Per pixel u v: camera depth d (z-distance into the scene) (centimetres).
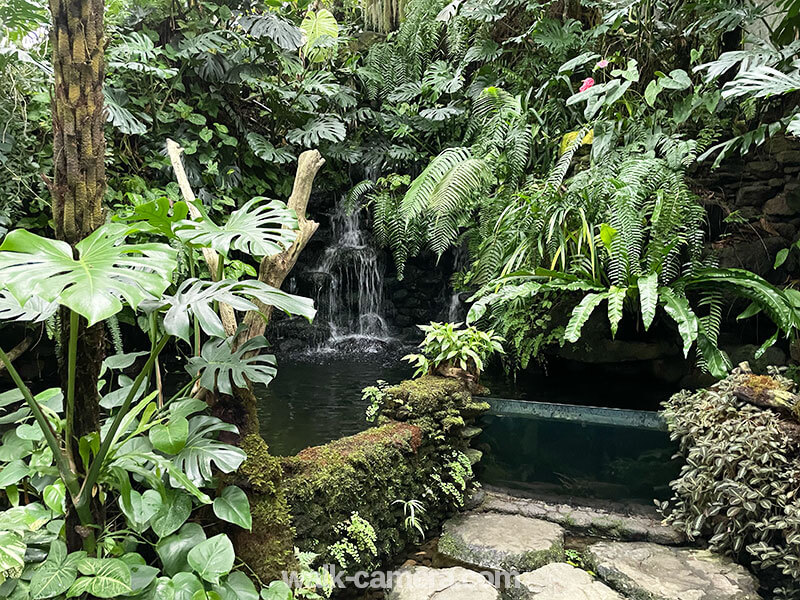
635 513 273
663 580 219
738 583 219
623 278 338
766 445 233
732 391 260
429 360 311
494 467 298
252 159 499
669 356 394
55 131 137
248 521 158
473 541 243
